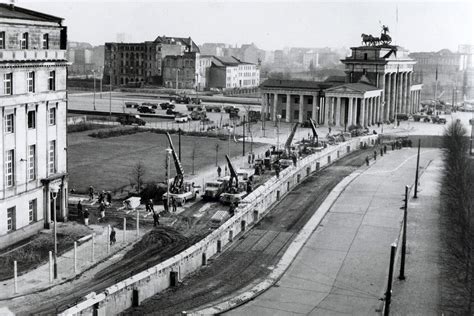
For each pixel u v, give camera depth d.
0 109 75.00
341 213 98.25
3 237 75.50
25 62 78.69
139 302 59.53
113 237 77.25
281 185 110.06
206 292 63.62
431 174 133.12
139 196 102.56
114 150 151.75
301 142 168.25
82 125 191.38
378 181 124.50
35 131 82.12
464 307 59.38
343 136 183.25
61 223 86.81
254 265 72.88
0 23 74.50
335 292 65.44
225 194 101.19
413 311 59.88
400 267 70.00
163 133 187.50
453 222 82.88
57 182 85.81
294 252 78.19
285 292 65.12
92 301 54.06
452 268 67.06
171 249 75.88
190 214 94.44
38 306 57.28
